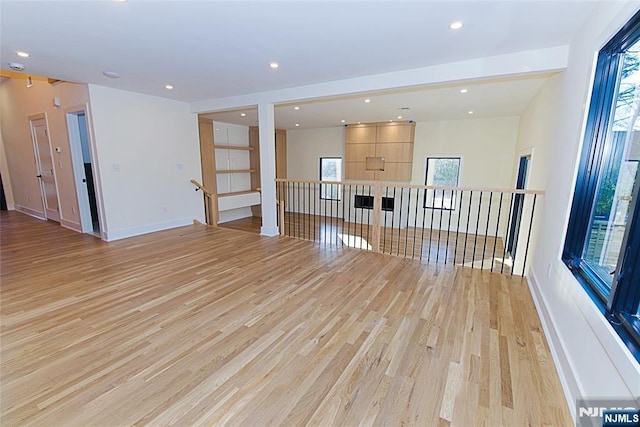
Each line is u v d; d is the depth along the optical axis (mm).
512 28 2309
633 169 1551
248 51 2824
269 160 4695
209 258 3748
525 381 1715
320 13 2104
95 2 1951
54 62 3176
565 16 2092
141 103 4742
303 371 1778
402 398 1584
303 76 3666
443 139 7105
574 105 2307
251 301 2633
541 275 2678
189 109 5508
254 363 1844
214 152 6719
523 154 4801
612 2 1719
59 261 3586
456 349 1992
